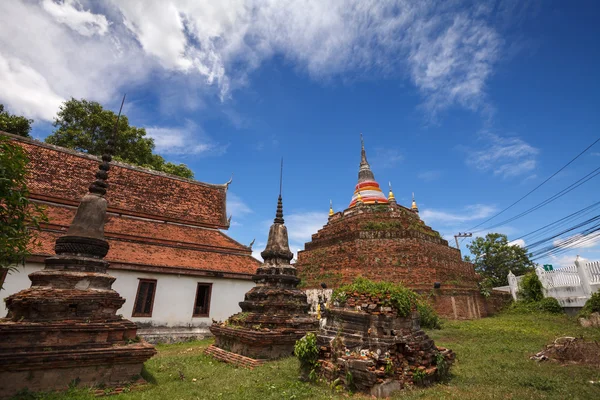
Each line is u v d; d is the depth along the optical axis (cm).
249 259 2378
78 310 830
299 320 1277
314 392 761
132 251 1889
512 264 4066
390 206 3300
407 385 771
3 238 647
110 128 3178
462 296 2573
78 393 722
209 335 1933
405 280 2655
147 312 1803
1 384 686
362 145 4375
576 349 1060
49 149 2189
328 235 3397
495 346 1338
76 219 952
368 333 848
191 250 2175
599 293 1991
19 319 778
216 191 2828
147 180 2506
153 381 886
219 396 746
